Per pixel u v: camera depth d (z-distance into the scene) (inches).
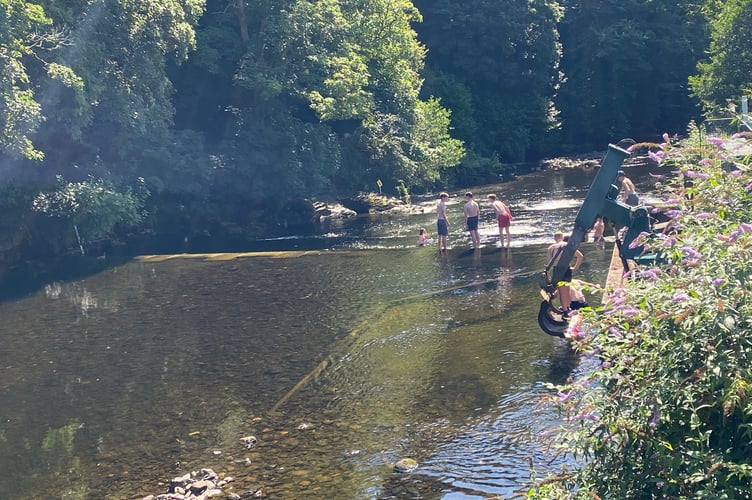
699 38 2859.3
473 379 491.8
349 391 499.5
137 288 920.9
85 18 1299.2
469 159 2314.2
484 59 2642.7
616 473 226.4
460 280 783.1
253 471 399.2
